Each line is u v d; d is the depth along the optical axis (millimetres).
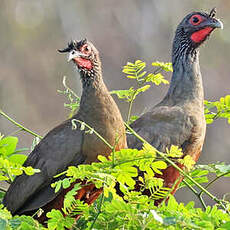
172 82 14344
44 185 12344
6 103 36281
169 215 9492
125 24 39562
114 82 38094
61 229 9617
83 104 12414
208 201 30875
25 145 34844
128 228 9258
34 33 39000
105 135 12133
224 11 39438
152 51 39125
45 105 37000
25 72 37875
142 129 13719
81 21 39531
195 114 13828
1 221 8938
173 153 10258
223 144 35750
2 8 38656
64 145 12336
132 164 9875
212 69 38062
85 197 11961
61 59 38219
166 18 39625
